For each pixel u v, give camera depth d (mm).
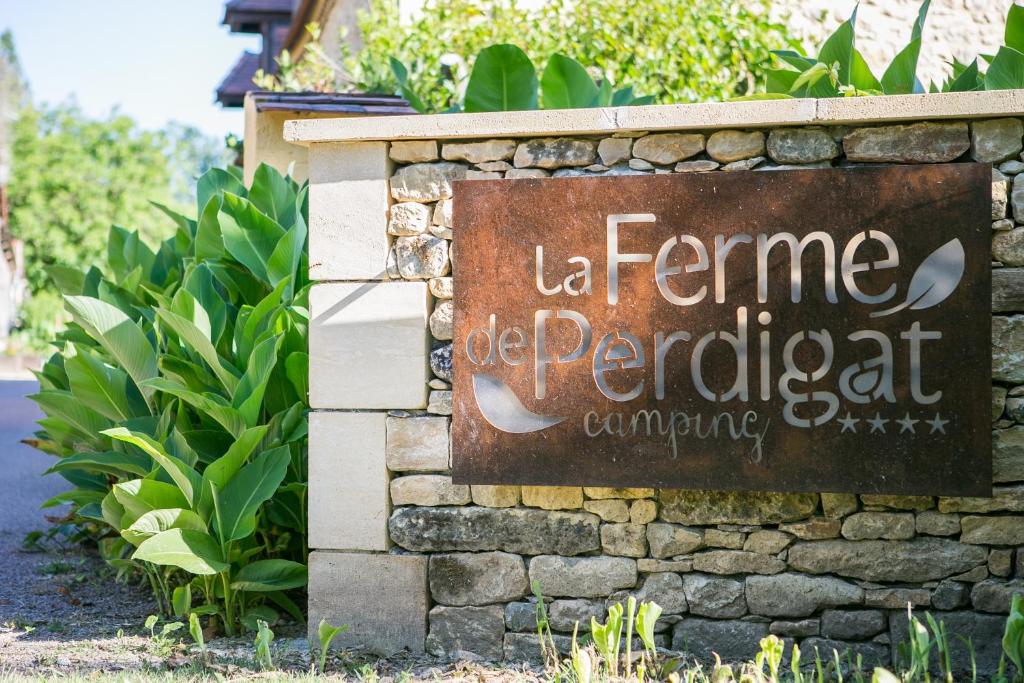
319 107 7098
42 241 30875
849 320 3812
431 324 4172
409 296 4152
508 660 4082
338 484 4199
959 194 3736
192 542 4238
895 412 3777
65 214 31250
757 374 3873
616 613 3629
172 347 5078
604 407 3980
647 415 3949
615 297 3975
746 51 8156
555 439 4012
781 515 3932
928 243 3760
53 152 32031
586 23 8102
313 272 4211
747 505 3953
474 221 4070
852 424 3807
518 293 4043
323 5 13039
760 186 3875
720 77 8180
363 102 7324
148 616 4801
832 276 3826
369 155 4176
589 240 3994
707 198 3910
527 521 4094
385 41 8344
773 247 3865
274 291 4711
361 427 4188
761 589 3953
